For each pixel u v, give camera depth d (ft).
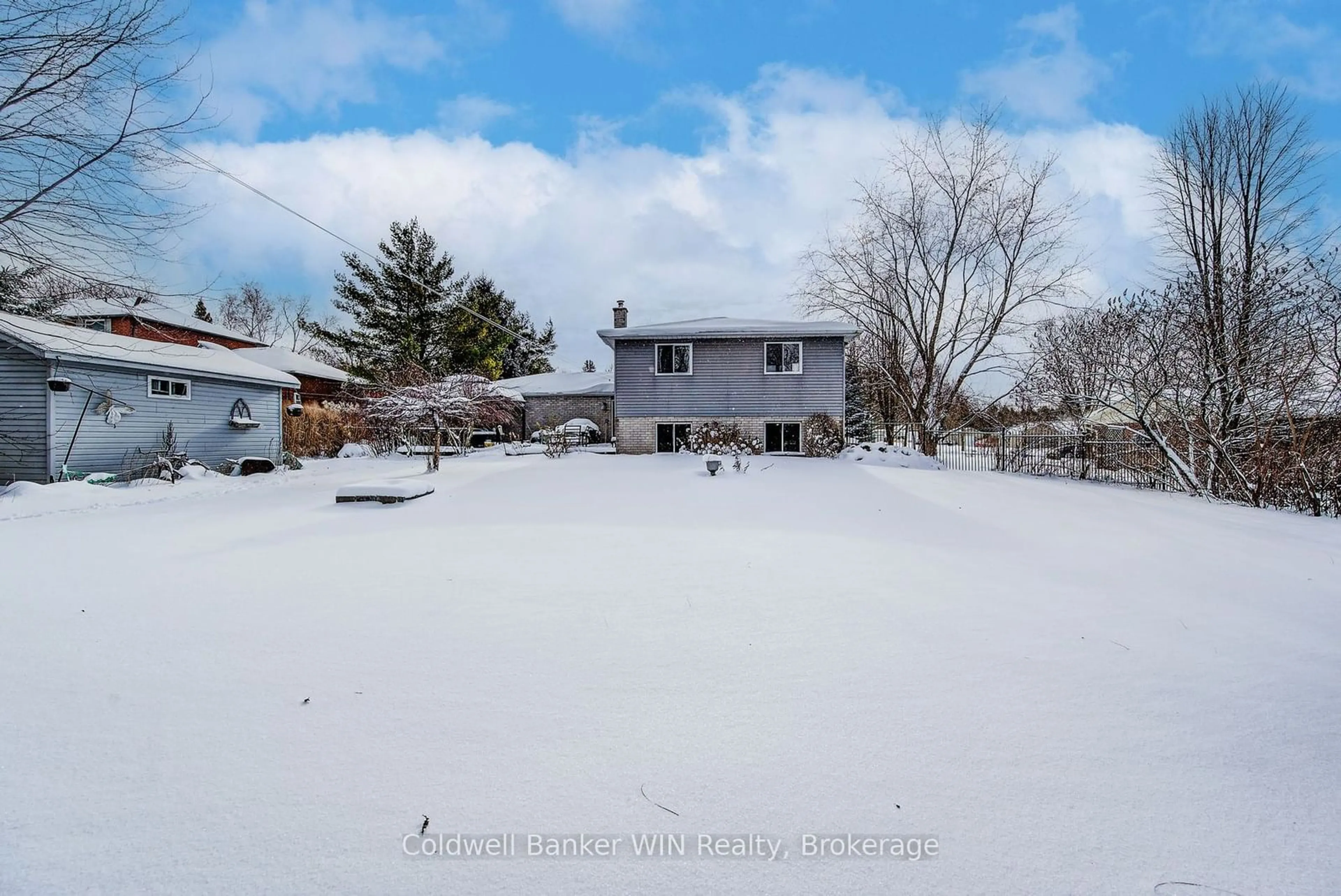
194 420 52.90
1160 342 44.52
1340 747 8.41
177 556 20.38
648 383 70.90
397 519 27.50
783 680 10.50
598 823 6.77
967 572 18.10
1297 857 6.22
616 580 17.12
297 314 164.45
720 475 45.03
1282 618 14.01
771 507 30.83
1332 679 10.66
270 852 6.28
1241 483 38.73
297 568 18.54
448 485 39.78
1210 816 6.88
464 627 13.29
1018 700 9.73
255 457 57.77
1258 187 51.08
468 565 18.95
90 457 44.06
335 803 7.09
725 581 16.98
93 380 44.21
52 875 5.91
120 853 6.24
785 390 69.41
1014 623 13.53
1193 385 44.11
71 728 8.86
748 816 6.88
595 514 28.53
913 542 22.56
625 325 87.04
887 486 40.78
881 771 7.75
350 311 105.60
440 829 6.64
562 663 11.27
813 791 7.33
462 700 9.78
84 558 20.12
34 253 33.19
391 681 10.51
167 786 7.40
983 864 6.11
